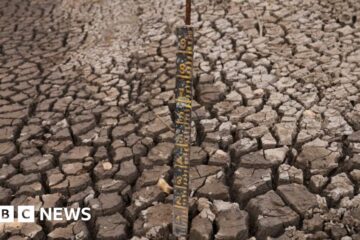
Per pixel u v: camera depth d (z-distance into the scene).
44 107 3.95
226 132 3.44
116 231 2.73
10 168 3.28
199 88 4.02
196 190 2.90
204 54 4.59
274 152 3.15
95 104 3.95
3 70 4.65
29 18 6.07
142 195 2.95
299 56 4.38
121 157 3.28
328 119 3.42
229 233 2.60
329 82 3.90
